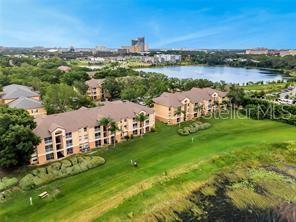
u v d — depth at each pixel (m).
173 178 59.59
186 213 49.97
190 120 103.06
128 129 84.31
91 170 63.44
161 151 73.38
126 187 55.91
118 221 47.00
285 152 73.00
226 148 74.19
